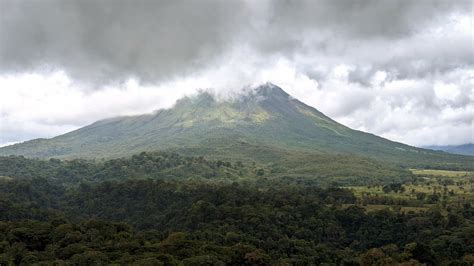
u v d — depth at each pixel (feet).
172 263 307.78
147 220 527.40
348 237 465.06
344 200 585.22
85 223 404.16
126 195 622.13
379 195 627.05
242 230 440.86
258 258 348.59
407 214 496.23
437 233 426.10
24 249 328.08
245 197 554.87
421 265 341.62
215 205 524.52
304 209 499.51
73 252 323.37
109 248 337.52
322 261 392.68
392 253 383.65
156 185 626.23
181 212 505.25
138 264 286.87
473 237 396.57
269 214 471.62
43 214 504.84
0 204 487.61
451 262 349.20
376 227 463.83
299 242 418.31
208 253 345.51
